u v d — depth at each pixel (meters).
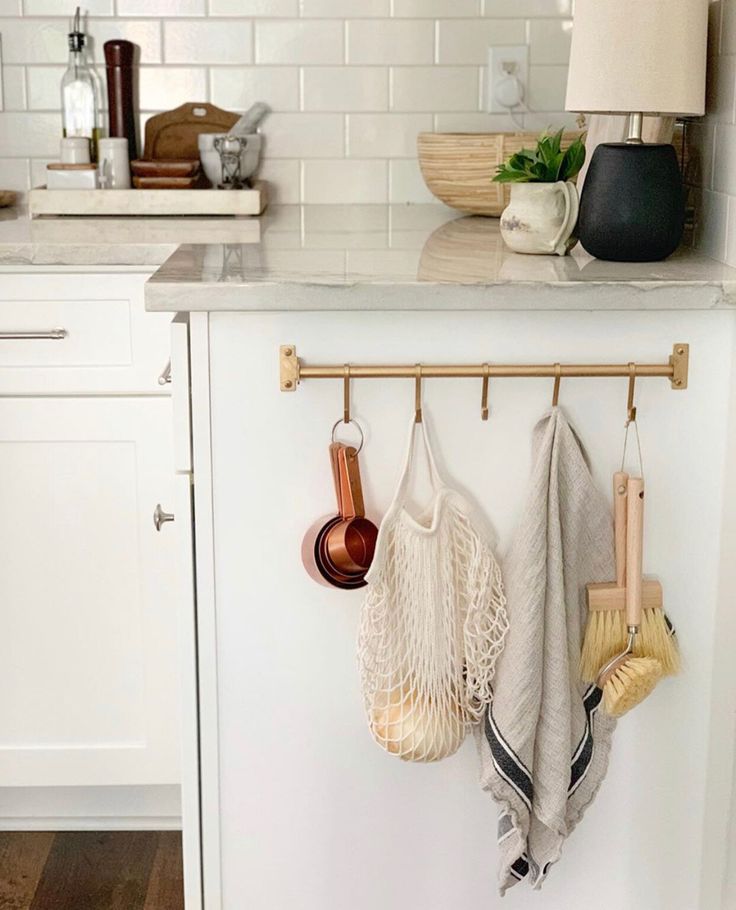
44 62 2.68
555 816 1.61
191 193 2.47
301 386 1.61
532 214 1.85
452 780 1.73
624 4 1.69
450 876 1.76
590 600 1.63
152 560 2.18
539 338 1.60
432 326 1.59
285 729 1.71
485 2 2.67
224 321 1.58
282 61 2.69
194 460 1.62
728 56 1.75
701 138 1.90
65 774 2.25
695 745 1.73
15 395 2.13
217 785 1.73
